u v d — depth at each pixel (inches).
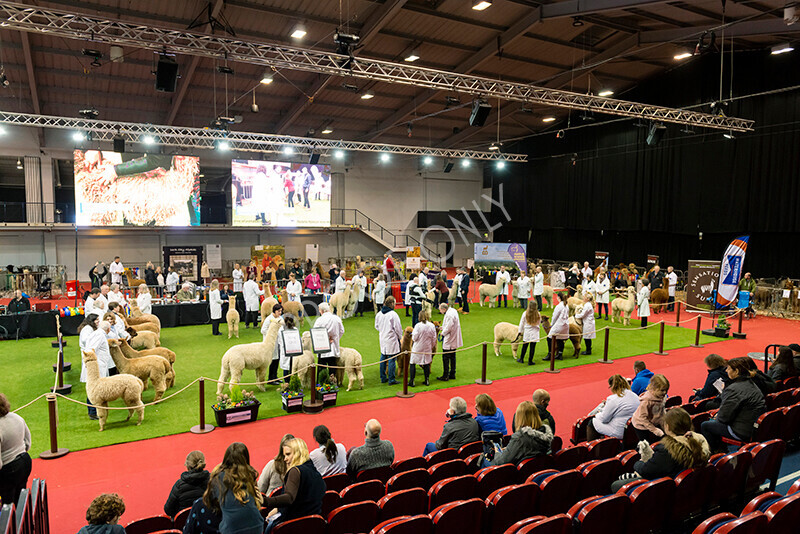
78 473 259.9
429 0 695.1
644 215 1056.8
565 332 477.4
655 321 715.4
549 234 1344.7
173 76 498.3
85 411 349.1
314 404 350.6
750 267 901.2
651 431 238.4
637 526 163.8
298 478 156.5
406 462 214.5
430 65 888.9
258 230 1218.0
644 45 794.2
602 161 1150.3
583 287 759.7
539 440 203.3
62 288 961.5
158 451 287.1
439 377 432.8
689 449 177.2
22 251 1011.3
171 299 692.7
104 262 1077.8
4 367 452.8
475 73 933.8
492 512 164.7
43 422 326.3
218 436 309.1
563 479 178.9
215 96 944.3
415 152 1139.9
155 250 1123.9
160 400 353.4
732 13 642.2
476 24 754.8
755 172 850.8
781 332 633.6
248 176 1074.7
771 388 267.9
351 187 1347.2
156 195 1012.5
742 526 123.5
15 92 871.1
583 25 757.3
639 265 1120.2
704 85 908.0
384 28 753.6
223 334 602.9
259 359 365.1
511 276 986.7
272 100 993.5
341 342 560.7
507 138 1350.9
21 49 730.8
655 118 762.8
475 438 237.9
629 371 456.8
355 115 1108.5
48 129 1013.2
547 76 962.1
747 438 231.1
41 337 576.7
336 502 175.8
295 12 684.7
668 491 168.6
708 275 745.0
